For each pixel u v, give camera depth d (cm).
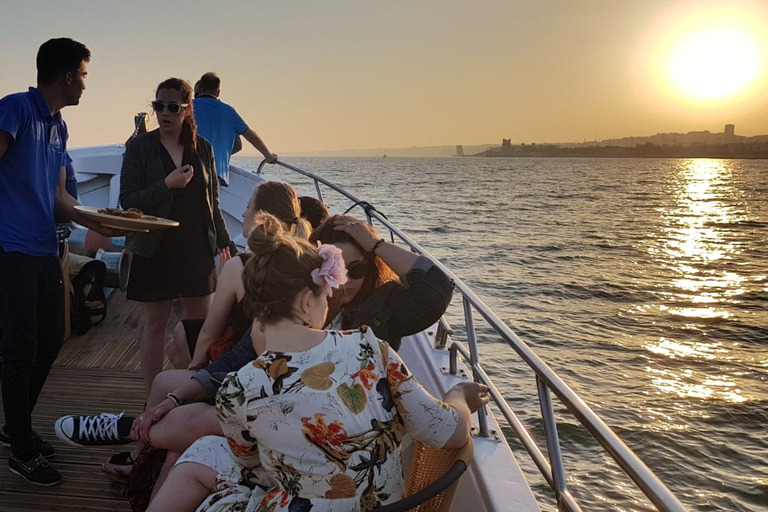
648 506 905
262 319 150
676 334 2098
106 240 508
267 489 155
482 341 1622
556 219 6284
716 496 1031
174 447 208
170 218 311
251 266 148
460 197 9419
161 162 311
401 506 142
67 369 395
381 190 11006
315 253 151
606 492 943
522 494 206
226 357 216
